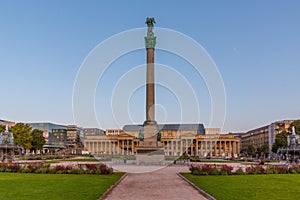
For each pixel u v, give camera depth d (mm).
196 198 26469
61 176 43531
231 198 25703
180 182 37656
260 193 28375
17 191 29094
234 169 58000
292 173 50625
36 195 26828
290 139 81938
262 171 49812
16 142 134500
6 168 50469
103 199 25875
